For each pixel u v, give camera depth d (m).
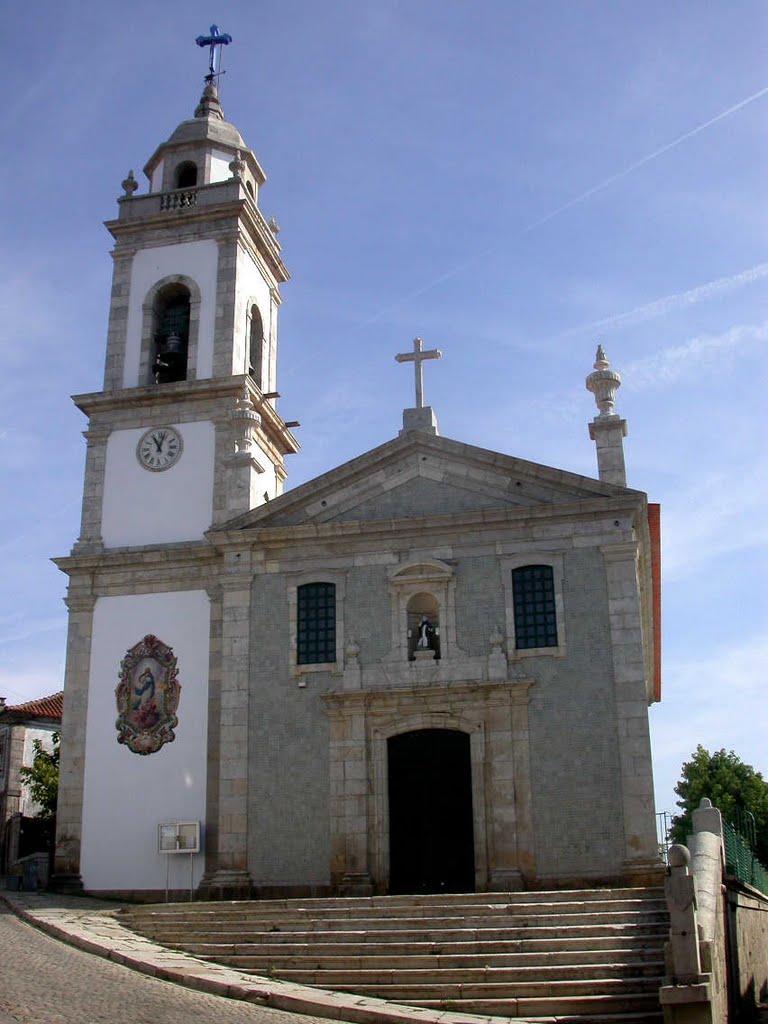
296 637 24.97
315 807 23.66
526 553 24.27
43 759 36.97
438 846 23.03
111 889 24.91
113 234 31.03
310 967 16.23
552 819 22.42
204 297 29.88
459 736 23.62
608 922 17.33
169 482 28.25
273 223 33.62
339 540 25.38
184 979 14.45
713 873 16.58
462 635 24.06
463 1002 14.60
